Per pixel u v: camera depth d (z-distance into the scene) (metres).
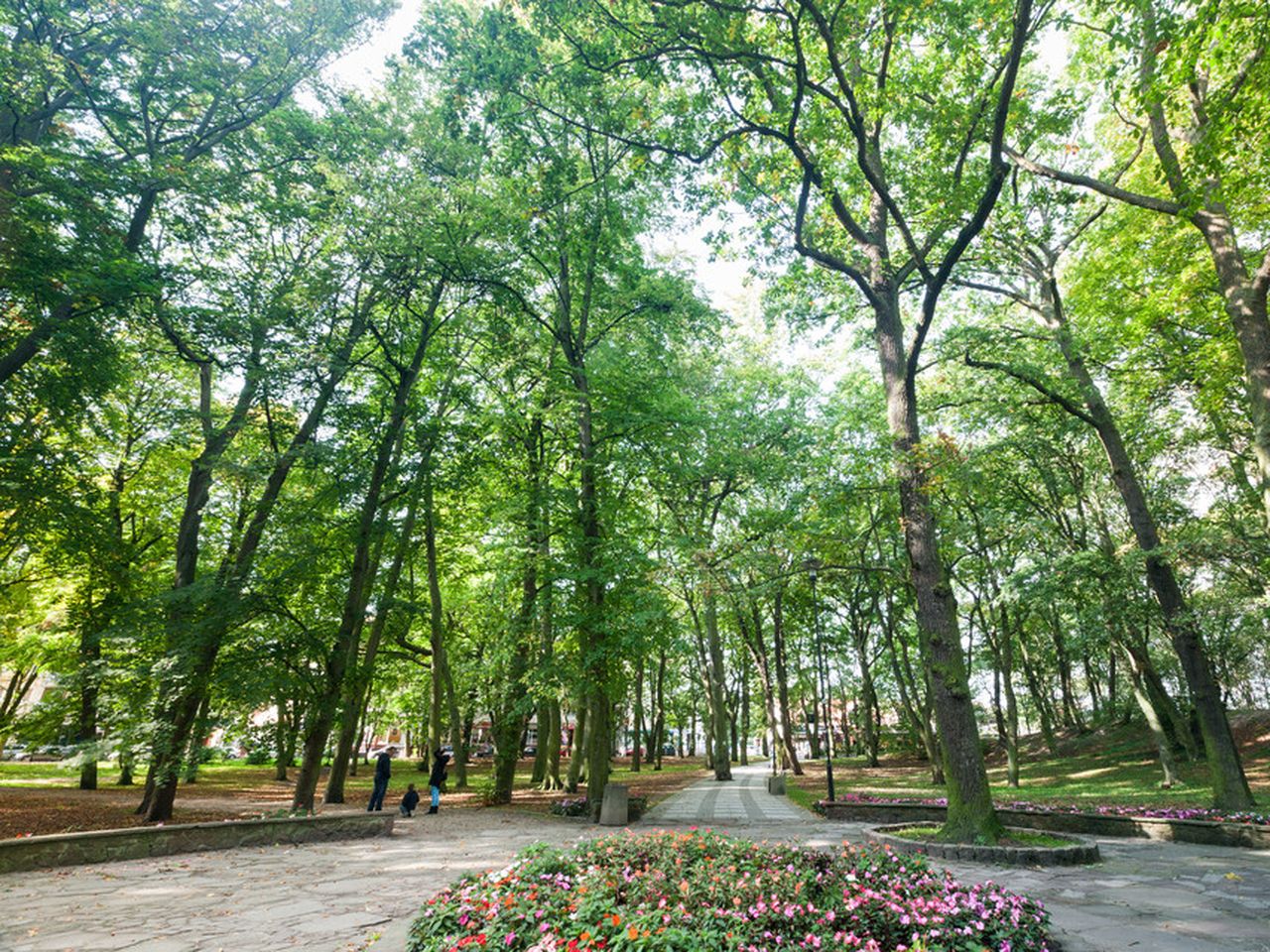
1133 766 27.33
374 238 16.20
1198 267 16.00
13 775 28.23
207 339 15.52
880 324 13.57
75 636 20.58
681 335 21.39
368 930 6.34
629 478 19.20
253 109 17.53
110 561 16.88
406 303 18.80
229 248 17.33
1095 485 22.03
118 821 14.69
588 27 11.66
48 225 13.55
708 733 47.22
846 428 22.22
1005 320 20.89
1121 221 16.91
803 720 57.66
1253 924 6.31
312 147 17.28
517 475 21.09
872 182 11.54
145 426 20.31
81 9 15.23
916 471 12.37
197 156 16.94
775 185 13.80
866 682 42.12
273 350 15.78
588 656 16.14
